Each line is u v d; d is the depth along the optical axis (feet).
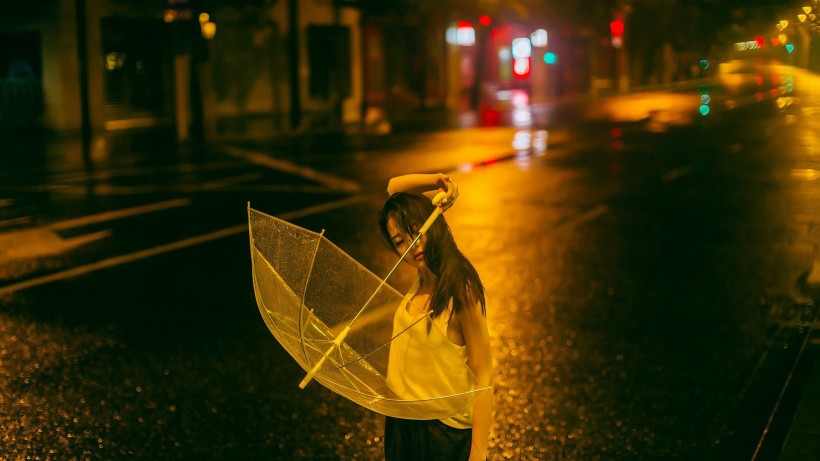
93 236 37.52
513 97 139.85
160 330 24.43
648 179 55.01
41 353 22.41
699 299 27.53
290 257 9.65
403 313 9.49
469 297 9.70
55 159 64.54
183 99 78.18
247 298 27.76
